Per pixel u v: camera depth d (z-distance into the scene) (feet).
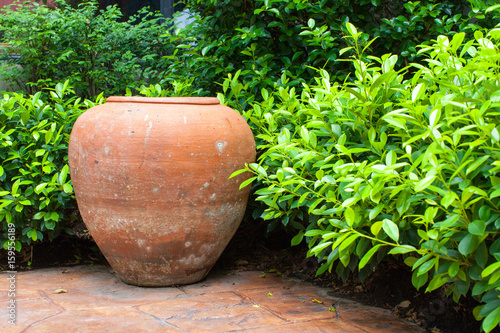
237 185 9.96
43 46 16.88
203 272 10.62
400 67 13.01
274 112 10.85
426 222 6.44
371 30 12.91
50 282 10.52
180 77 14.23
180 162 9.09
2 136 10.68
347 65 13.34
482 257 6.27
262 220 13.29
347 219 6.93
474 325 8.13
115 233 9.59
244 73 12.17
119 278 10.91
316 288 10.63
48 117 12.07
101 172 9.24
